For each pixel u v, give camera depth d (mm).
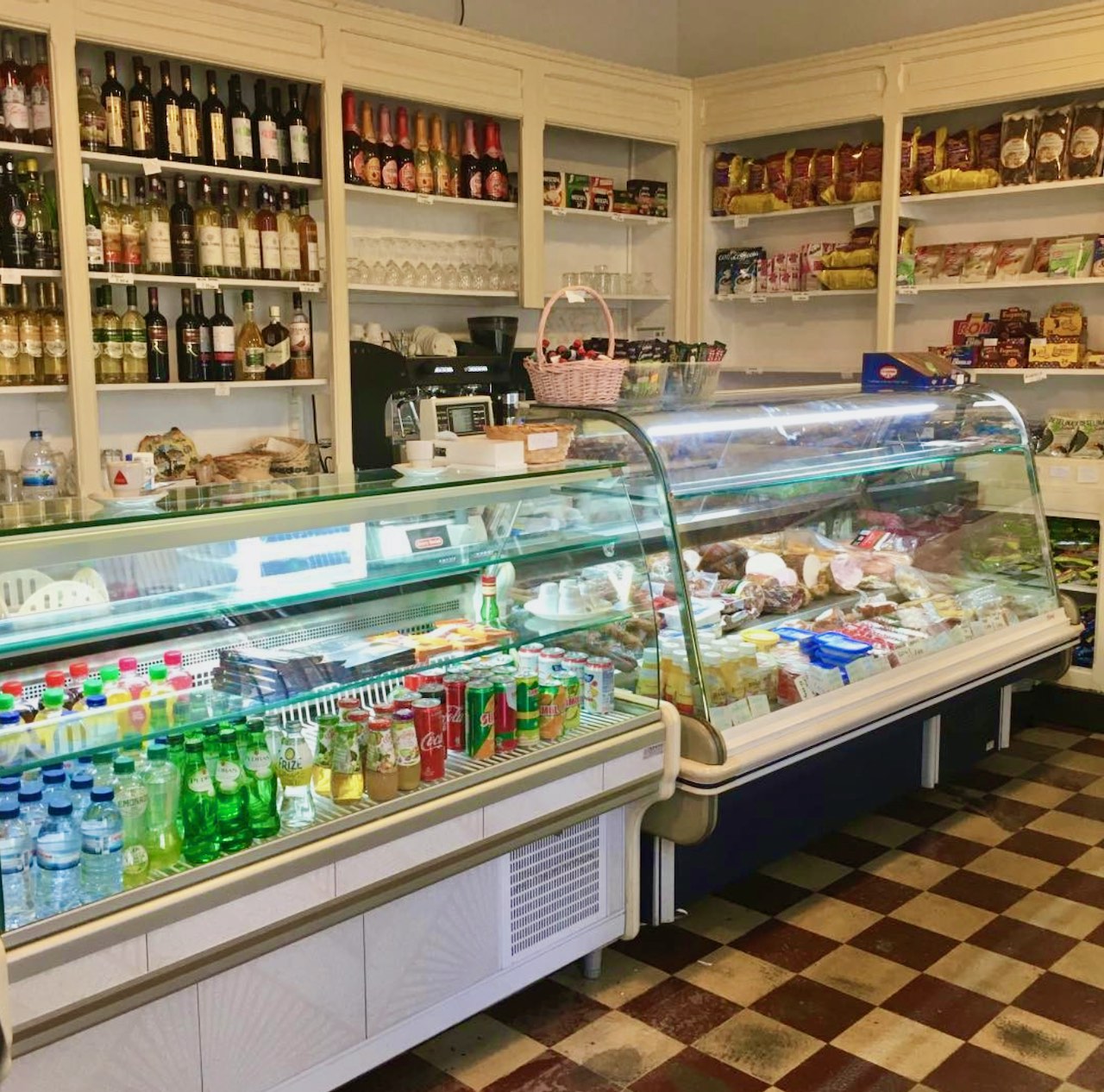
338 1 4199
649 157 5969
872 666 3285
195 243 4070
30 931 1712
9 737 1929
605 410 2957
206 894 1901
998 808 3908
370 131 4523
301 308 4426
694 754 2762
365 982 2240
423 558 2582
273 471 4383
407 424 4566
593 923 2762
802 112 5391
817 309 5871
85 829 1829
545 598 2799
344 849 2102
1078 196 4926
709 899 3270
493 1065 2488
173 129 3926
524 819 2441
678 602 2779
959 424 3982
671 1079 2434
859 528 3764
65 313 3715
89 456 3771
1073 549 4785
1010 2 5168
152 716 2084
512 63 4855
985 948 2980
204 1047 1983
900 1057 2508
